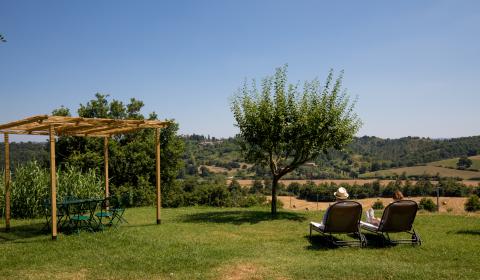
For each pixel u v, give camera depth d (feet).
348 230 29.22
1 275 21.84
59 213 37.47
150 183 91.71
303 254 26.40
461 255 25.62
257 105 44.57
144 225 38.96
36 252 26.96
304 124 42.01
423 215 47.14
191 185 110.01
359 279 20.49
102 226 35.96
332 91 43.52
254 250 27.43
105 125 36.14
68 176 54.85
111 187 83.15
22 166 52.95
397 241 29.40
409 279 20.36
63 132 42.55
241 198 101.40
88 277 21.42
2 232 36.14
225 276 21.27
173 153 97.09
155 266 23.25
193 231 35.32
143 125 38.40
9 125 33.58
